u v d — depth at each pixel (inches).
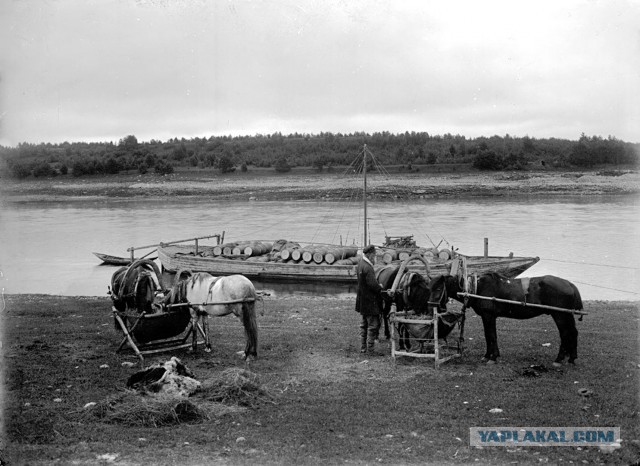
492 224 2486.5
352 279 1307.8
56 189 5462.6
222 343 550.0
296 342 553.3
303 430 346.6
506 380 435.5
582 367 463.5
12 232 2263.8
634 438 334.3
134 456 309.0
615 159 6958.7
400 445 326.0
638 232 2079.2
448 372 457.7
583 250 1694.1
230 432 343.3
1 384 411.5
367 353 514.0
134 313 511.5
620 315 695.7
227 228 2554.1
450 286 490.6
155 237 2262.6
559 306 463.2
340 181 6092.5
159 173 6963.6
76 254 1831.9
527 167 7116.1
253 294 494.6
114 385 417.7
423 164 7795.3
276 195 4945.9
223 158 7322.8
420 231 2293.3
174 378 401.7
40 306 778.2
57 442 325.7
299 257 1371.8
